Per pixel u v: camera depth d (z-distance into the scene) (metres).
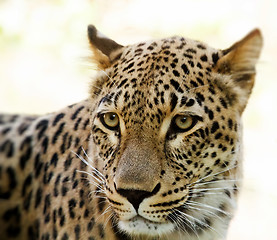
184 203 8.41
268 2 25.02
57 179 9.88
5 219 10.87
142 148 8.09
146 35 24.00
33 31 24.47
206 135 8.31
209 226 9.12
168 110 8.12
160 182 8.06
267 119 19.44
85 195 9.25
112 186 8.26
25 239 10.81
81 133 9.82
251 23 24.12
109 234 9.03
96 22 24.67
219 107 8.41
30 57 23.53
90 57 9.34
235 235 14.34
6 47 24.03
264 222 14.72
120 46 9.27
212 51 8.87
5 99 21.33
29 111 20.70
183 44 8.79
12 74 22.62
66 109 10.64
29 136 10.94
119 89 8.35
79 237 9.27
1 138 11.30
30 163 10.70
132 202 8.07
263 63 9.06
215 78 8.49
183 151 8.27
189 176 8.40
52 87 22.02
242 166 9.55
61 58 23.39
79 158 9.60
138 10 25.27
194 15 24.94
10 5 25.14
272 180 16.25
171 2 25.69
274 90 20.41
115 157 8.32
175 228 9.03
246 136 18.75
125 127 8.29
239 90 8.70
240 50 8.62
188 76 8.29
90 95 9.16
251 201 15.42
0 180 10.90
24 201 10.68
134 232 8.46
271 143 18.28
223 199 9.02
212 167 8.55
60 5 25.06
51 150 10.30
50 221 9.86
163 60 8.35
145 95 8.13
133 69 8.43
